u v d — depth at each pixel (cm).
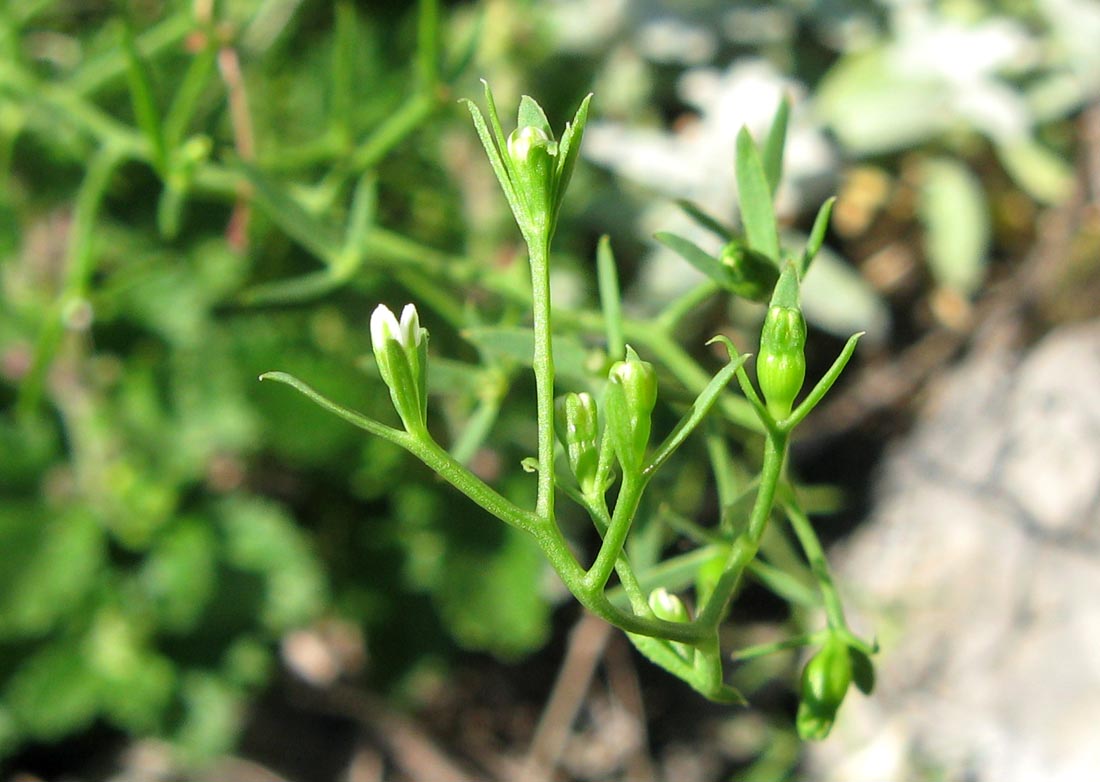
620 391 8
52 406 20
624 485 8
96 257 19
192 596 20
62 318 15
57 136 19
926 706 20
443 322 19
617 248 22
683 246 10
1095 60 22
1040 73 23
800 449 23
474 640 20
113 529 20
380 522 21
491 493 8
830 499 22
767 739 21
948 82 22
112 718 20
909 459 23
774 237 10
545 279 8
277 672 22
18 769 20
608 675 22
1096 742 18
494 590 20
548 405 8
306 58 20
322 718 22
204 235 19
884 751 20
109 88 18
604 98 22
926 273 24
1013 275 24
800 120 22
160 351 19
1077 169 22
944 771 19
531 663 22
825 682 9
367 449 19
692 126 22
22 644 19
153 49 15
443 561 20
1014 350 23
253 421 19
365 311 19
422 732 22
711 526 21
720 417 11
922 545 21
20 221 19
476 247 20
